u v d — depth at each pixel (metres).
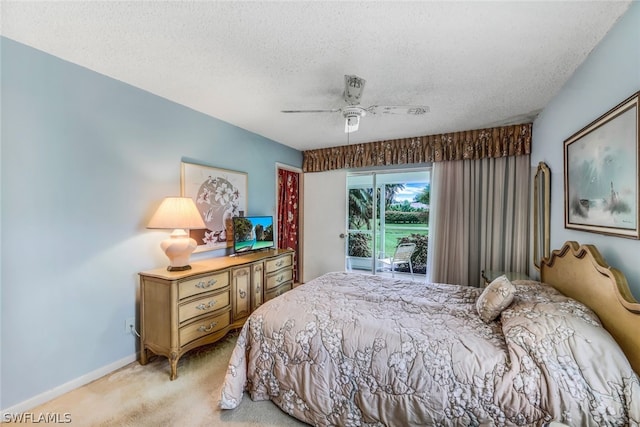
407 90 2.34
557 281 2.05
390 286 2.53
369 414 1.50
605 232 1.54
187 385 2.02
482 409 1.29
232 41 1.69
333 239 4.57
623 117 1.38
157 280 2.17
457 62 1.89
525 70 1.98
